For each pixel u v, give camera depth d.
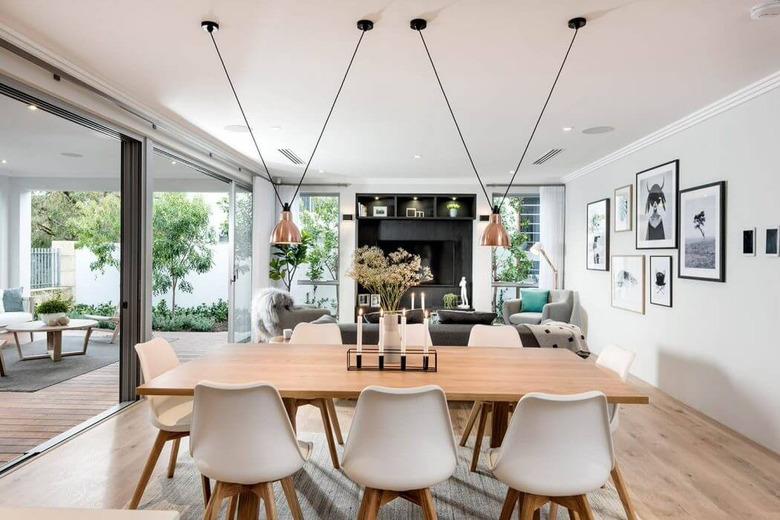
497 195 7.79
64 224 8.92
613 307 5.68
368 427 1.80
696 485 2.72
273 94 3.60
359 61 2.98
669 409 4.08
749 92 3.37
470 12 2.37
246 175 6.59
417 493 1.93
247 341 6.79
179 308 9.27
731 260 3.60
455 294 7.91
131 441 3.22
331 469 2.91
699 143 4.03
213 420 1.83
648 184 4.84
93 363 5.53
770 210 3.22
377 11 2.36
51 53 2.81
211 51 2.84
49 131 4.82
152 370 2.53
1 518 1.22
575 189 7.03
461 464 2.99
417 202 8.14
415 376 2.34
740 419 3.50
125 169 4.03
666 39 2.66
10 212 7.42
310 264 7.91
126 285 4.01
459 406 4.17
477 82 3.33
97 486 2.60
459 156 5.84
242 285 6.63
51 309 5.69
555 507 2.26
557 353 2.95
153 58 2.95
